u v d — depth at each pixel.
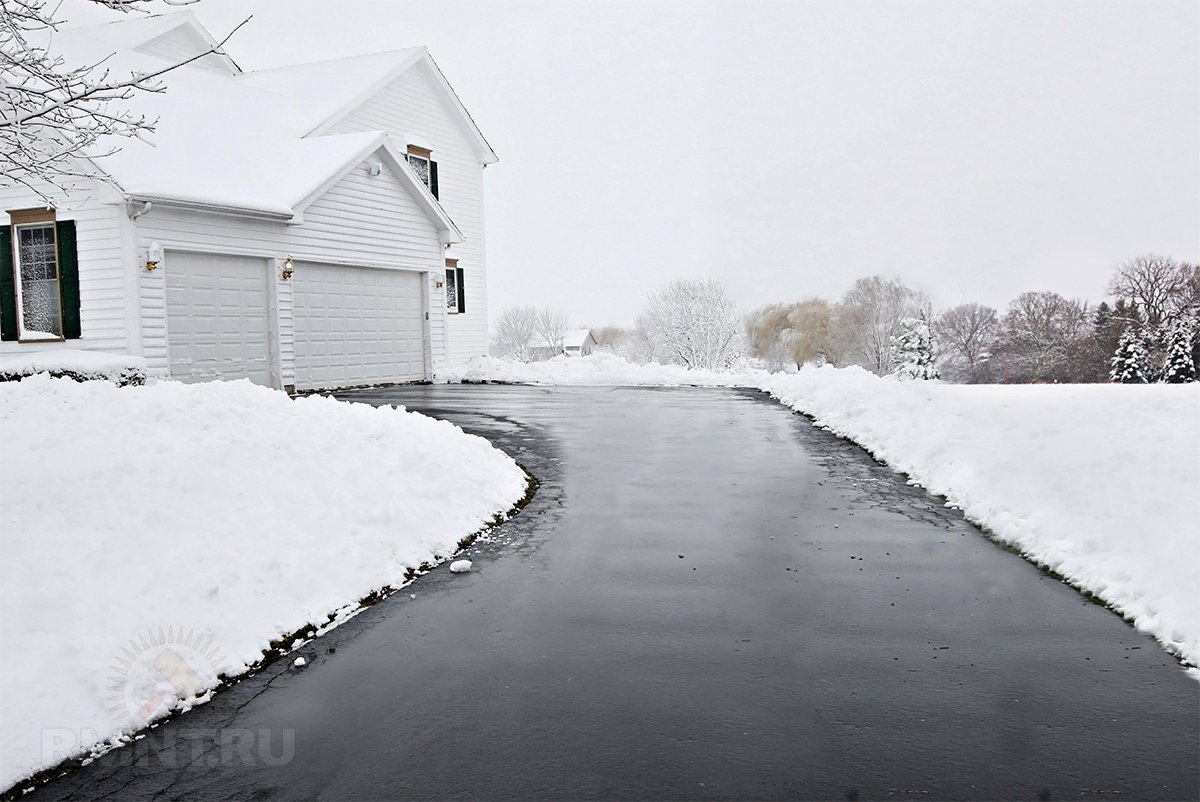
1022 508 6.61
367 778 3.16
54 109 6.25
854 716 3.57
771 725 3.50
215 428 7.12
